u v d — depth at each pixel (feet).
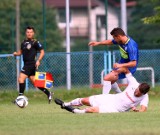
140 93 101.55
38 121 92.43
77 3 396.16
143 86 101.30
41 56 127.13
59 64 172.04
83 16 396.16
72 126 85.61
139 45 203.51
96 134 76.69
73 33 385.09
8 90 161.79
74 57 174.91
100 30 388.37
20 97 120.88
